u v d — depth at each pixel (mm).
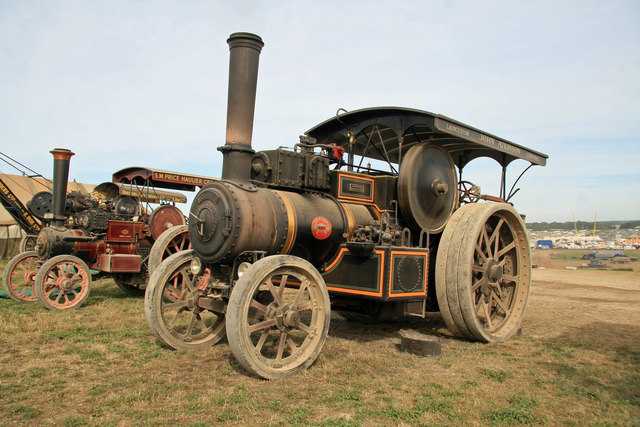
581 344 6648
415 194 6988
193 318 5977
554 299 12234
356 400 4191
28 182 21109
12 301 9344
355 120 7758
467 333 6695
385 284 5871
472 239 6559
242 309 4613
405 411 3930
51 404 3959
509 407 4098
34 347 5785
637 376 5152
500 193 9484
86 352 5527
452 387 4582
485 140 7461
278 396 4238
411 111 6820
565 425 3801
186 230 9430
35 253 9789
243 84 5707
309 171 6438
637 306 11031
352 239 6469
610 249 115500
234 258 5395
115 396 4109
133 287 10922
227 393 4242
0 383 4461
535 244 134375
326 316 5242
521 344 6625
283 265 4934
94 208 10969
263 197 5660
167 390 4324
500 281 7293
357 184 6887
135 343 6066
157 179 11602
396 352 5945
